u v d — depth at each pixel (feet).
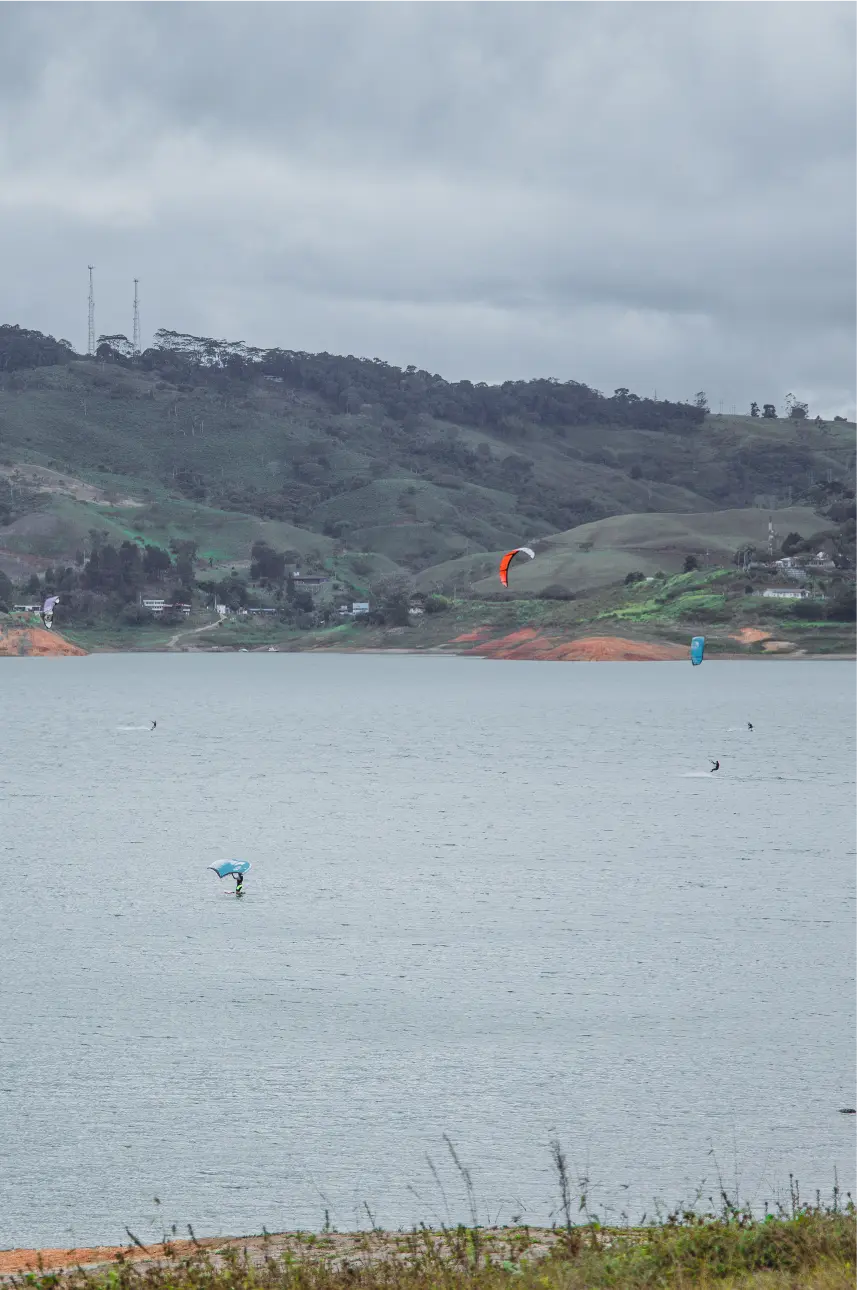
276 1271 102.27
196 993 224.33
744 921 279.28
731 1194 140.46
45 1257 121.90
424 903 302.66
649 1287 92.89
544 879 334.44
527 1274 96.84
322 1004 218.79
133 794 536.83
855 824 435.94
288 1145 157.07
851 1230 98.94
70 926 278.46
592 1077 180.86
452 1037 199.31
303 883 329.93
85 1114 167.32
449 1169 149.69
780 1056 188.75
